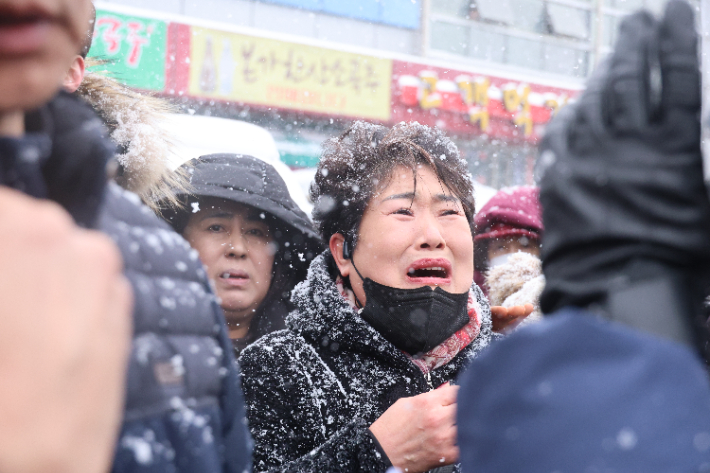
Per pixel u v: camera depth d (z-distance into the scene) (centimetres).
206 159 212
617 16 1379
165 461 68
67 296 41
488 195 344
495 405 56
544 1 1330
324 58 1084
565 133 64
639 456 50
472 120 1180
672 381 53
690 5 62
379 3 1196
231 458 84
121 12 939
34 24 47
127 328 46
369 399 134
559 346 55
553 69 1340
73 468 40
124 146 130
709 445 51
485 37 1291
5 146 51
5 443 38
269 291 210
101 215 69
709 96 62
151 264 76
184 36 981
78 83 126
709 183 59
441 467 132
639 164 58
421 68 1151
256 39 1034
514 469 53
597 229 58
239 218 202
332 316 139
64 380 40
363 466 116
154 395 69
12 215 42
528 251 236
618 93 61
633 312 57
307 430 132
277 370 137
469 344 148
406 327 136
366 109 1116
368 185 142
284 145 1074
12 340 39
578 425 52
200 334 81
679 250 57
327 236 153
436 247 138
